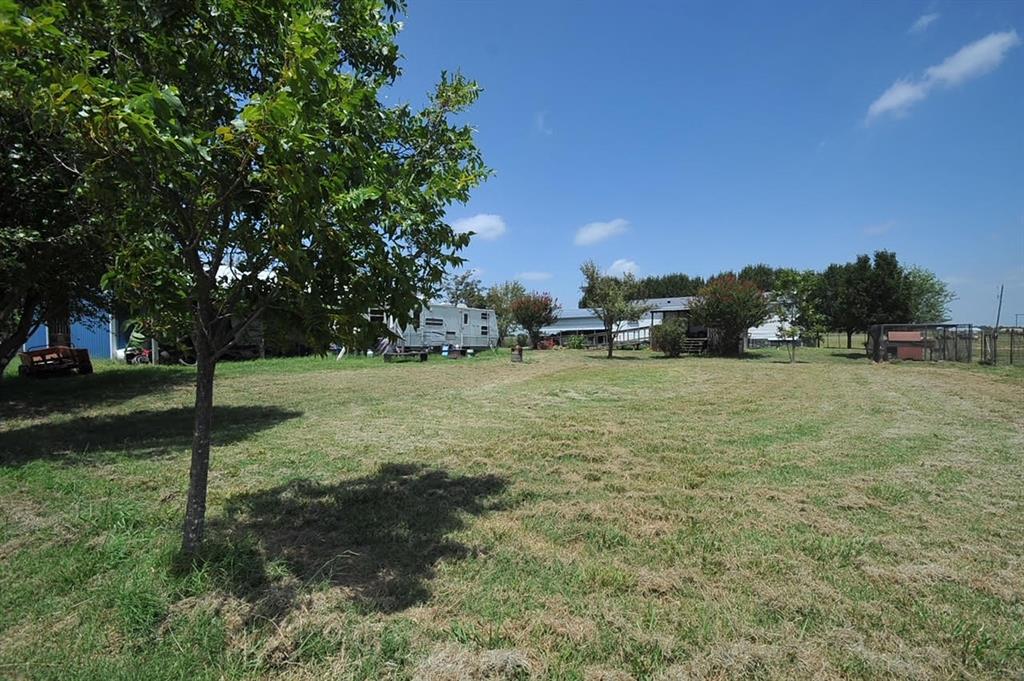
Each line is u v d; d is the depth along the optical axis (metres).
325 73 2.73
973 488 5.47
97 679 2.51
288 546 3.96
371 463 6.55
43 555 3.77
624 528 4.44
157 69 3.10
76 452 7.06
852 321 34.53
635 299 31.84
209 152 2.67
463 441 7.83
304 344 3.84
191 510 3.59
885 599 3.26
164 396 12.98
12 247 7.11
